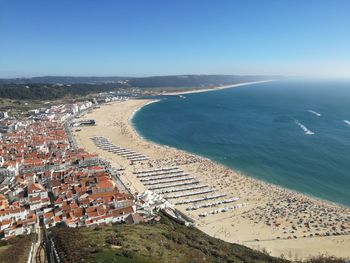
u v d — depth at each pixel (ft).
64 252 246.06
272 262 300.40
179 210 457.68
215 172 615.16
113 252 239.50
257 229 404.36
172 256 253.65
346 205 472.03
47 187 524.93
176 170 621.31
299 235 387.55
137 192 510.58
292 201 481.87
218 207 467.52
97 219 402.52
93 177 538.47
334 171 603.67
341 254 344.08
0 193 490.90
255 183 559.38
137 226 359.05
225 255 290.35
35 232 367.25
